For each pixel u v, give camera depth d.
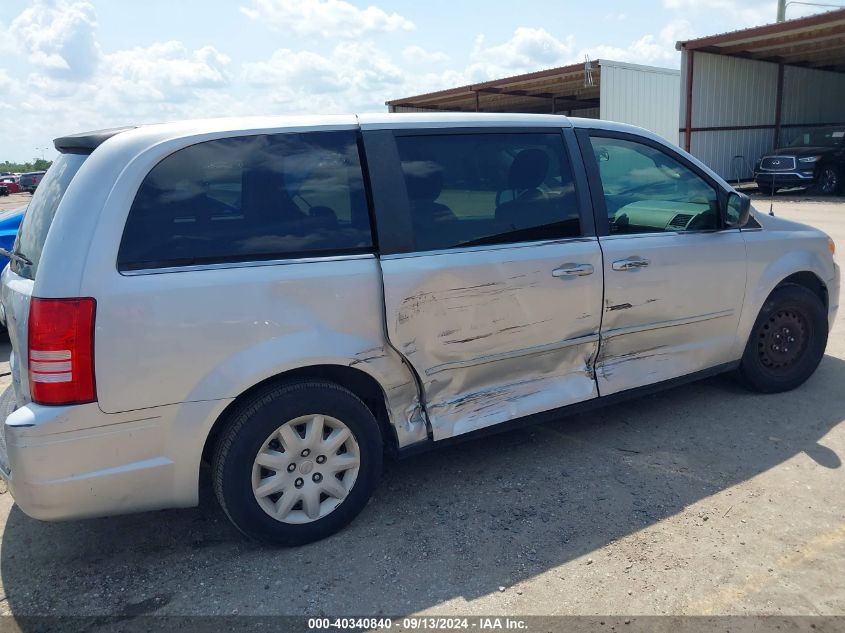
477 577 2.77
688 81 21.03
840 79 26.94
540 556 2.89
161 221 2.69
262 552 3.00
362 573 2.82
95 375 2.54
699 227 4.08
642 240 3.79
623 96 21.70
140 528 3.23
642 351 3.93
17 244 3.19
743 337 4.31
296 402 2.88
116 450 2.63
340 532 3.12
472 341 3.31
